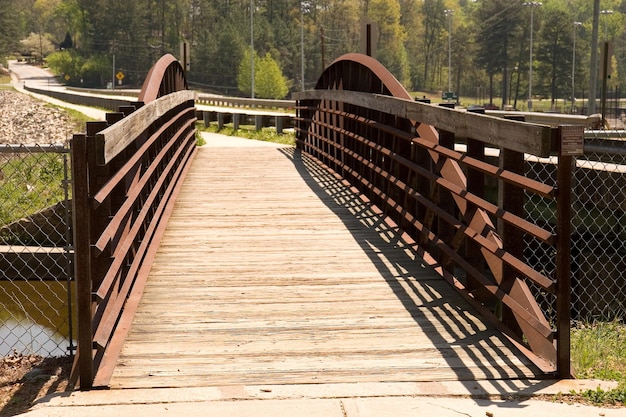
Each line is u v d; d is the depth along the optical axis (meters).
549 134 5.05
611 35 160.62
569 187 5.07
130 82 164.50
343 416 4.56
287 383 5.09
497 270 6.18
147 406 4.72
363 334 6.01
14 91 102.06
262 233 9.31
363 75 12.59
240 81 133.38
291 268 7.80
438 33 171.62
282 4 169.12
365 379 5.16
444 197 7.66
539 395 4.90
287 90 143.62
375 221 9.95
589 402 4.80
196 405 4.73
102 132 5.06
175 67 14.56
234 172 14.48
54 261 9.55
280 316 6.41
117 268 5.58
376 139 10.84
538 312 5.51
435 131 8.02
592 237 8.44
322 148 15.52
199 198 11.62
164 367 5.34
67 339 7.80
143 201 8.33
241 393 4.91
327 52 157.25
